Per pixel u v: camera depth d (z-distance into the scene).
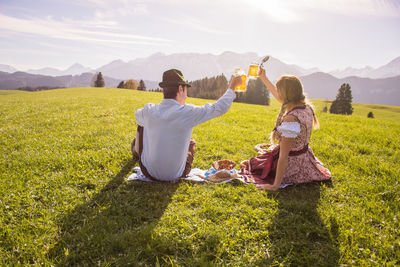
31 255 2.77
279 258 2.80
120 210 3.57
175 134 3.86
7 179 4.50
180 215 3.54
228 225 3.36
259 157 5.00
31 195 3.95
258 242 3.08
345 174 5.04
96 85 129.00
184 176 4.71
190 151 4.94
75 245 2.91
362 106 150.12
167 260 2.76
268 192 4.25
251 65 4.83
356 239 3.05
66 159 5.47
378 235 3.15
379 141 7.88
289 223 3.43
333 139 8.05
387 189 4.32
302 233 3.23
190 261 2.72
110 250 2.85
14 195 3.90
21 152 6.04
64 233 3.12
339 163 5.80
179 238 3.09
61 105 16.66
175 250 2.90
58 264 2.63
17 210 3.55
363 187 4.43
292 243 3.01
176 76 3.81
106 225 3.27
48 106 16.19
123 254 2.81
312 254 2.87
